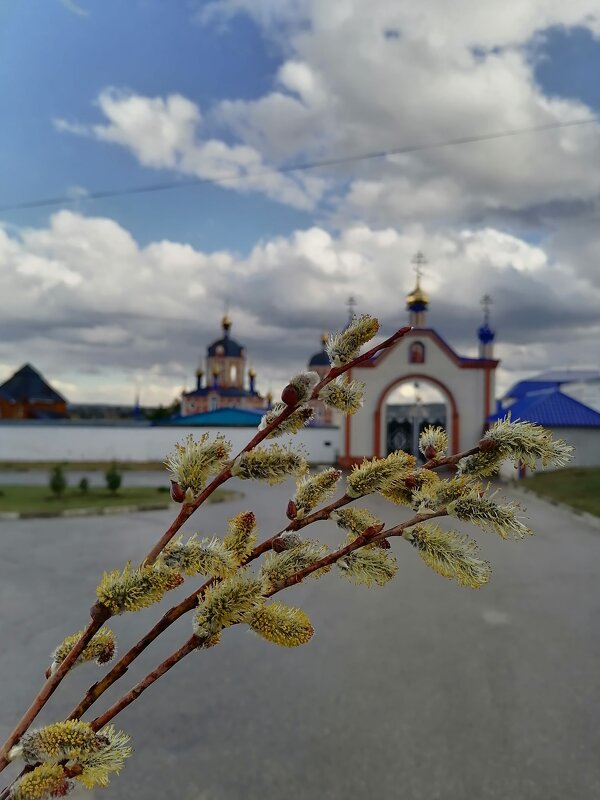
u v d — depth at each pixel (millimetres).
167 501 16359
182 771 3631
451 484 911
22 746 809
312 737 4000
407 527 934
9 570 8664
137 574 841
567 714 4281
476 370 28609
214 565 846
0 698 4605
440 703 4457
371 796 3393
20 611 6727
